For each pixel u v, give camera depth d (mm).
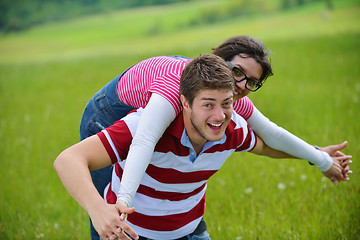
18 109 11438
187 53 17703
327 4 51750
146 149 2512
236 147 2922
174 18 69312
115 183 2961
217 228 4230
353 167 5230
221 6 66188
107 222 2336
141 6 90375
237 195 4953
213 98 2393
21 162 6711
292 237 3982
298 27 34062
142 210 2910
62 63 22531
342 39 19484
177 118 2639
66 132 8602
